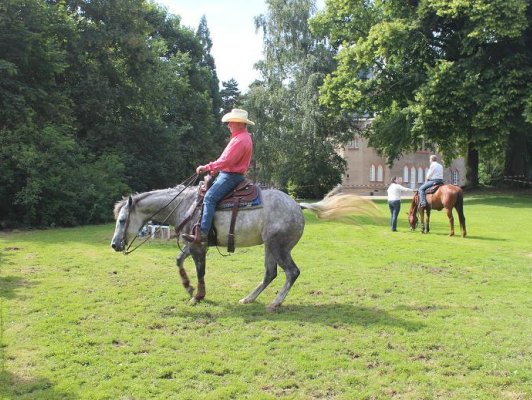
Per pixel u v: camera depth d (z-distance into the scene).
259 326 6.79
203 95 43.97
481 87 27.33
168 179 35.75
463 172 67.88
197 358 5.61
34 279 9.43
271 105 40.03
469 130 29.66
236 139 7.43
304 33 40.22
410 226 17.06
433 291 8.73
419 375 5.21
